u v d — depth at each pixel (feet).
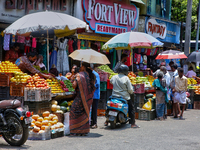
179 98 34.63
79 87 23.22
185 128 27.94
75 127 23.59
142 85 33.99
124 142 21.49
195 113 40.70
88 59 24.53
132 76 37.52
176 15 97.81
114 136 23.77
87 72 24.31
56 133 22.81
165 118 34.27
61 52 42.22
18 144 19.69
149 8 62.08
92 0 46.47
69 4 44.62
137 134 24.72
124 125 29.37
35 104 23.50
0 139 22.00
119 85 27.61
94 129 27.07
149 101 33.14
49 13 26.99
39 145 20.08
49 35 34.55
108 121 27.45
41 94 23.56
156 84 33.27
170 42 70.28
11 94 24.58
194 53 52.65
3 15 36.47
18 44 37.91
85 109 23.50
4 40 35.83
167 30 68.74
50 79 27.37
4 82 24.84
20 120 19.34
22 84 24.03
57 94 26.91
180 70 34.40
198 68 75.66
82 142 21.25
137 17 57.31
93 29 46.91
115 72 36.01
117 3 51.55
